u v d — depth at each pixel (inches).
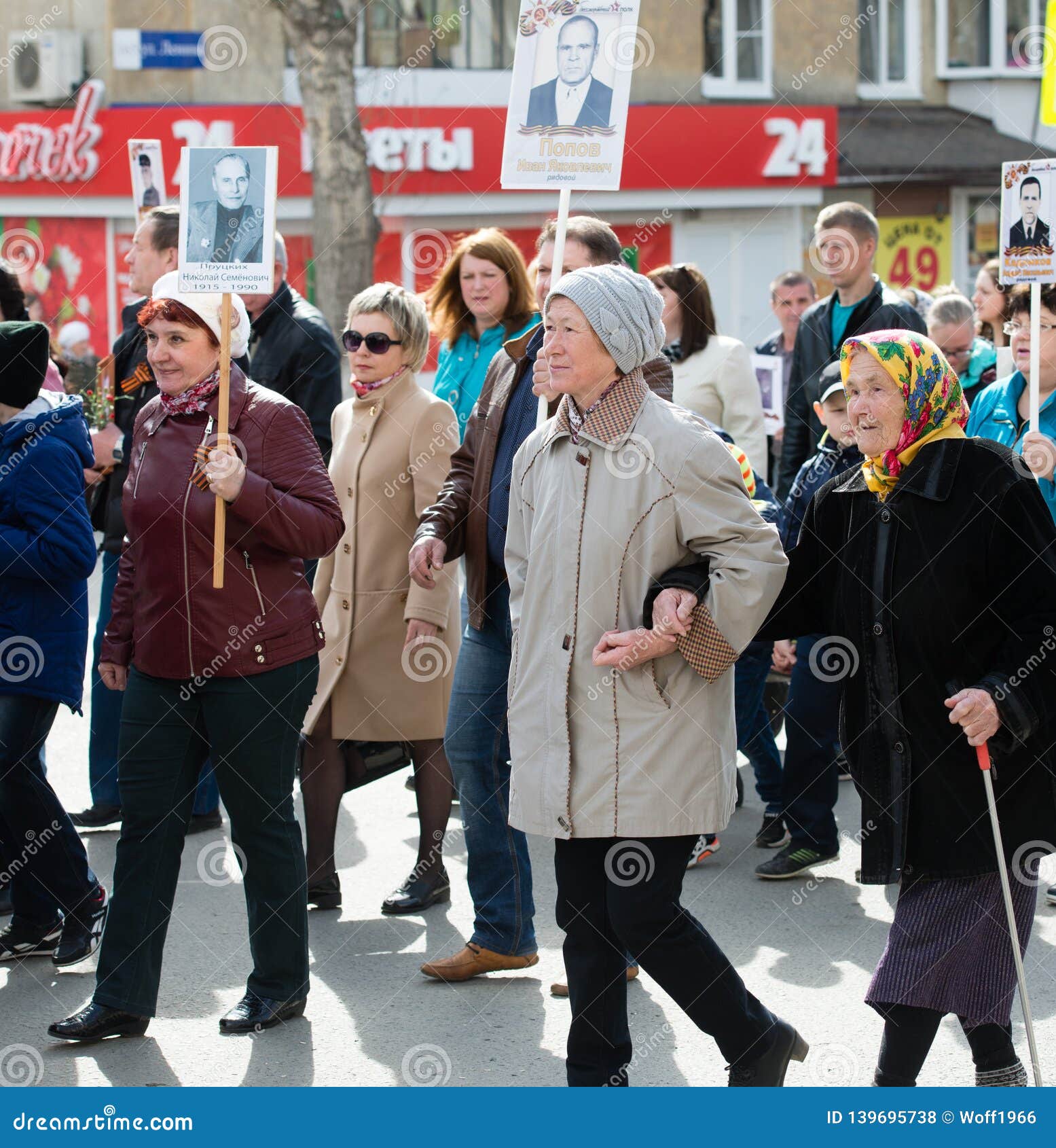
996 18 1318.9
